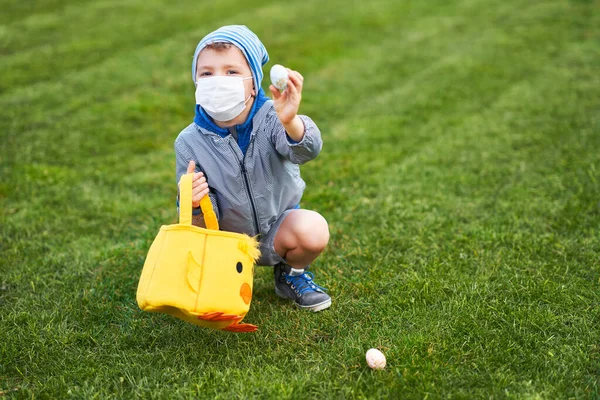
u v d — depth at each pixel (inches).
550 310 103.3
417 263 123.5
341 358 92.8
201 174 92.0
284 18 378.9
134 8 388.5
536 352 92.8
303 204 156.9
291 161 94.6
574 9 370.9
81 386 89.1
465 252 126.0
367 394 84.5
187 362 94.1
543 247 125.5
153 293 84.0
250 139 96.0
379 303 108.3
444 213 145.7
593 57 281.1
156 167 188.9
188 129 100.3
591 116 207.3
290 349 95.8
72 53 300.2
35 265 126.0
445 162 179.8
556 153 177.9
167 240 86.7
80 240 139.2
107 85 260.4
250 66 94.7
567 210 141.7
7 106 231.5
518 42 315.9
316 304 106.2
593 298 106.4
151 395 85.0
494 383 85.1
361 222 143.9
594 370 88.6
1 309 110.3
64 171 179.9
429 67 289.0
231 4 407.2
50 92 248.5
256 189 98.7
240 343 97.9
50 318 106.3
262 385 86.0
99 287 117.4
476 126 209.8
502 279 114.2
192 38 332.8
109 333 102.7
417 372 87.2
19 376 92.4
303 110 239.3
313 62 301.0
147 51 307.9
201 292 84.1
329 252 129.7
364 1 421.7
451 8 398.6
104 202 160.6
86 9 382.3
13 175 173.9
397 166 178.5
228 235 88.4
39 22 352.5
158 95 252.4
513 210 144.5
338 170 178.4
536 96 235.5
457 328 99.1
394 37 343.0
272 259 106.2
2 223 145.5
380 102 245.6
